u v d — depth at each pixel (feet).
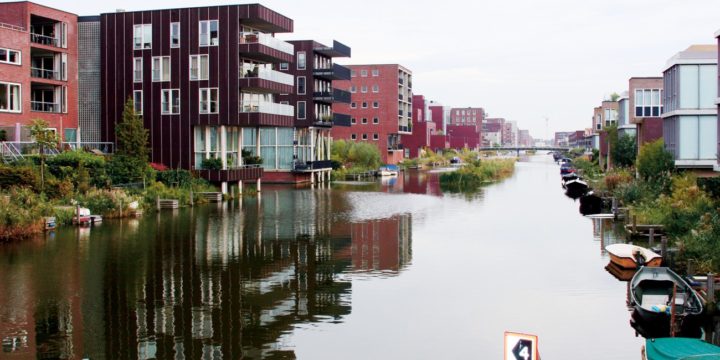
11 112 168.45
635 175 204.54
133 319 71.31
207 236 121.70
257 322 71.10
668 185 149.28
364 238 122.72
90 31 195.72
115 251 106.01
